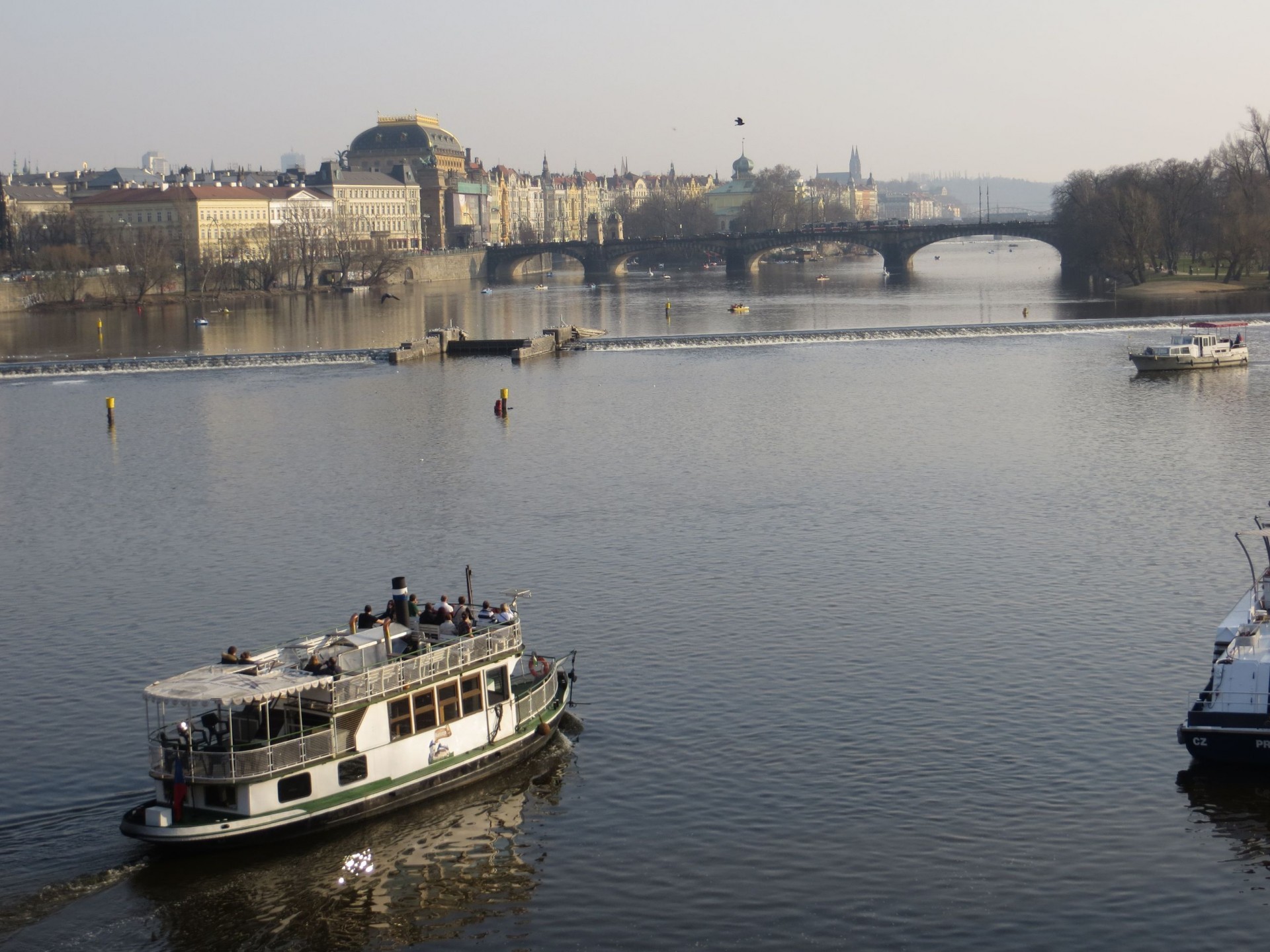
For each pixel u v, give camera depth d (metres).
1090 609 91.38
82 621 95.38
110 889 59.88
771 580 99.56
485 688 69.06
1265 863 59.75
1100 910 56.72
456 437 168.75
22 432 182.88
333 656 64.69
